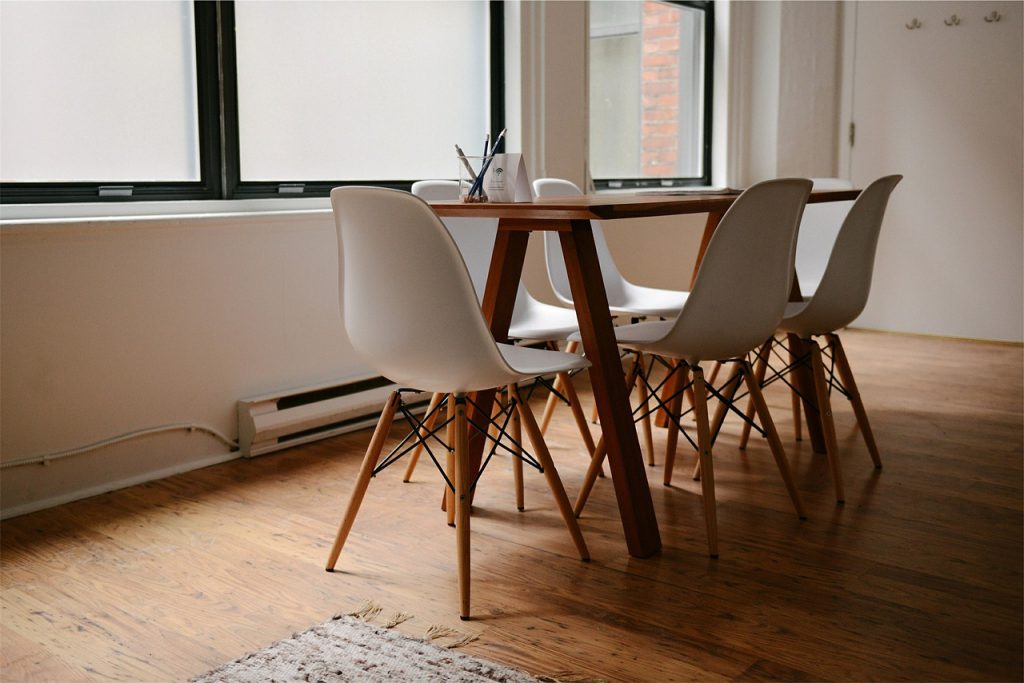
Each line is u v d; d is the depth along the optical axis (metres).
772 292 2.38
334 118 3.58
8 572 2.24
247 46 3.25
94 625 1.97
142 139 2.99
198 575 2.22
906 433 3.43
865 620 1.97
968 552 2.34
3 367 2.55
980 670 1.76
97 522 2.57
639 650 1.84
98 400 2.77
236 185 3.24
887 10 5.51
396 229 1.89
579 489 2.82
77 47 2.81
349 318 2.10
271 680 1.73
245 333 3.16
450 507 2.52
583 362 2.26
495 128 4.23
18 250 2.55
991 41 5.21
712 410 3.79
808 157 5.66
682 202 2.33
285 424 3.22
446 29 3.98
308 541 2.42
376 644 1.86
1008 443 3.30
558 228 2.29
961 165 5.39
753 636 1.90
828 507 2.67
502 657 1.82
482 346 1.96
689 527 2.51
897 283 5.68
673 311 3.29
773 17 5.48
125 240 2.79
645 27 5.04
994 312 5.38
